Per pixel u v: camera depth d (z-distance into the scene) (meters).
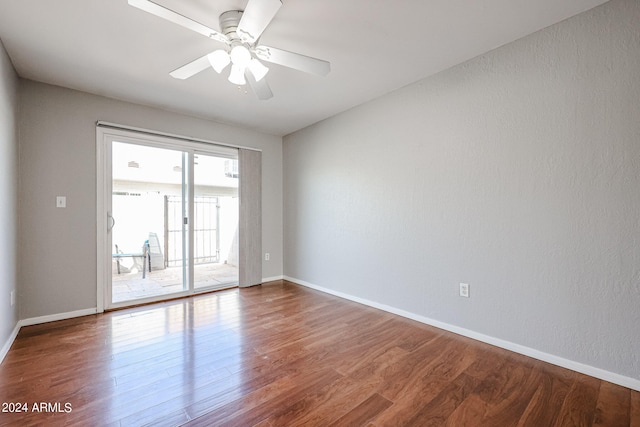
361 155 3.32
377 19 1.89
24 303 2.59
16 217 2.46
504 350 2.19
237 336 2.43
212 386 1.72
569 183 1.91
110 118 3.05
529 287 2.09
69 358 2.04
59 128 2.77
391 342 2.33
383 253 3.10
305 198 4.14
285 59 1.92
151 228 3.47
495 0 1.72
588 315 1.84
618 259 1.74
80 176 2.88
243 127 4.11
